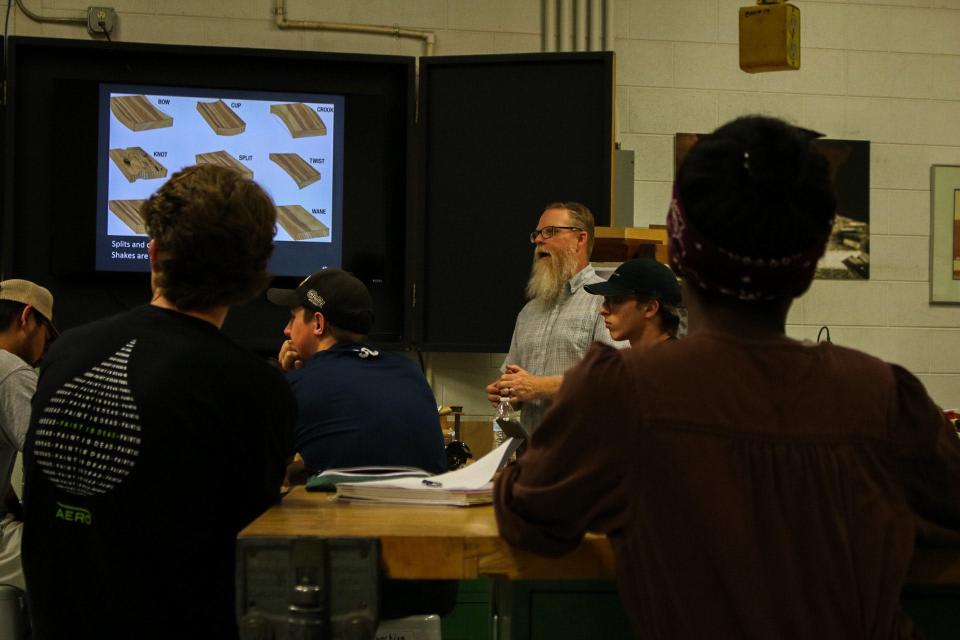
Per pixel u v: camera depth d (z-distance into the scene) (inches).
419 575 42.9
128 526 48.8
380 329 165.6
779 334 39.0
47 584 50.8
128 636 49.0
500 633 55.3
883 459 37.4
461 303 161.9
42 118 159.0
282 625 42.1
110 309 160.6
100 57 159.6
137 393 49.4
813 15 178.5
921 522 38.7
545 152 160.9
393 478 56.0
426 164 162.2
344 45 169.5
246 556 42.3
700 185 37.7
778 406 36.9
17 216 158.1
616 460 36.8
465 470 58.0
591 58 159.2
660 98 175.0
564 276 136.6
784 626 35.0
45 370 52.8
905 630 37.3
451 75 162.4
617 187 163.3
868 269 178.2
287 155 162.2
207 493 49.8
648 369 37.2
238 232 51.3
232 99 161.3
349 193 163.6
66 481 50.0
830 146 177.5
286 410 52.8
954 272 179.9
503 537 40.9
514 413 138.1
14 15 163.0
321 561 42.0
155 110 159.6
